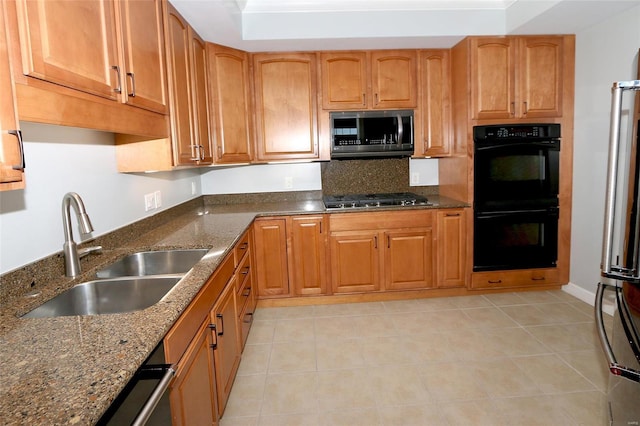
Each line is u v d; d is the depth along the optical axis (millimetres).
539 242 3328
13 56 921
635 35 2590
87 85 1221
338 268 3287
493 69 3109
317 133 3363
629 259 1413
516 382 2139
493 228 3281
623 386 1396
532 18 2773
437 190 3842
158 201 2707
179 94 2221
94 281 1515
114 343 973
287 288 3295
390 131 3354
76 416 686
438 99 3387
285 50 3260
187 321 1324
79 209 1460
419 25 3023
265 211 3277
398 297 3412
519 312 3029
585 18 2783
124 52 1476
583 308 3066
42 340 997
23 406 714
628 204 1450
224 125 3068
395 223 3266
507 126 3174
